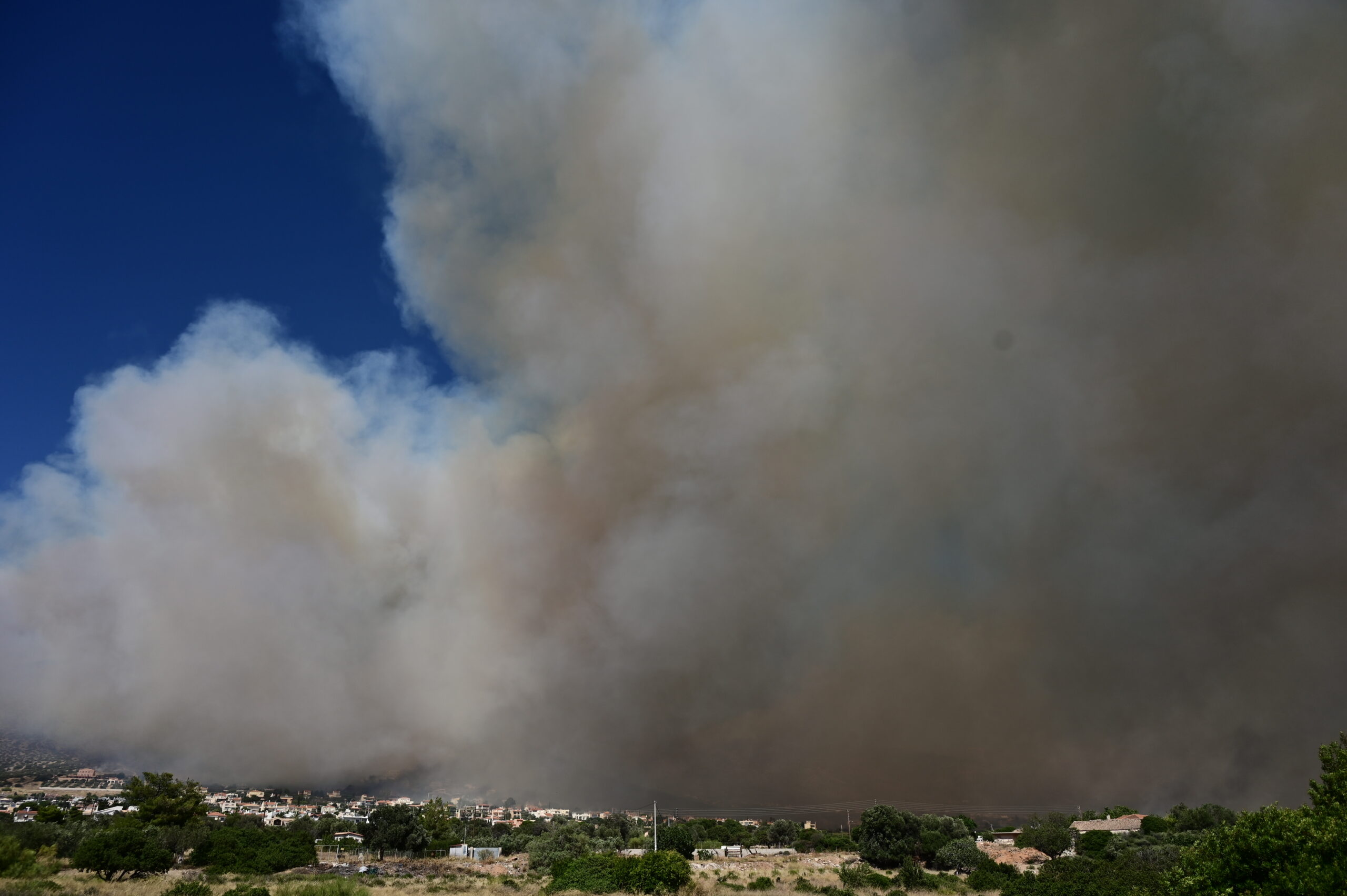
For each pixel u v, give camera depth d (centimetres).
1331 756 1452
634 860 3161
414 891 3162
